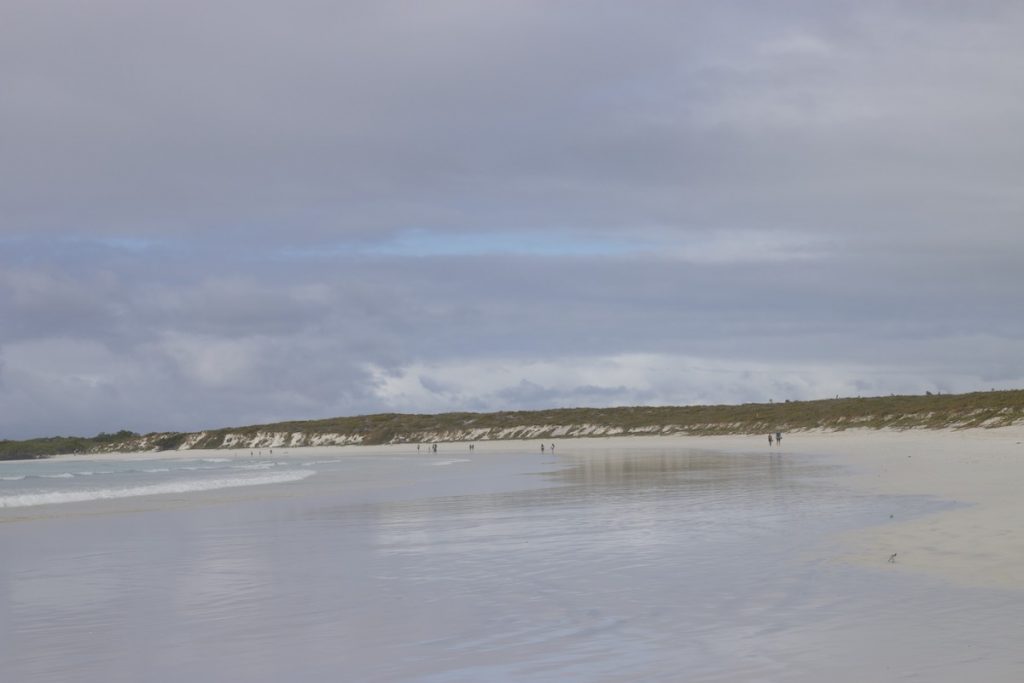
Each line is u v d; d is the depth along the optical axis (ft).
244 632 31.32
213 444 563.48
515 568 43.52
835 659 24.81
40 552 55.26
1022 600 31.50
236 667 26.68
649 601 34.06
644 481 108.99
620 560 44.68
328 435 520.01
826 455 167.84
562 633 29.48
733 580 37.60
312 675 25.49
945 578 35.78
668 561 43.60
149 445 593.83
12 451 623.77
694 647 26.86
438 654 27.35
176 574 45.14
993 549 41.68
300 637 30.27
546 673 24.81
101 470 251.19
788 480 99.91
